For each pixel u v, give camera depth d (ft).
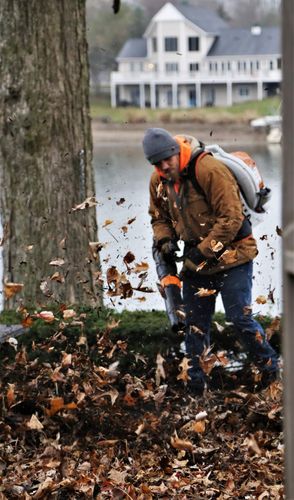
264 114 161.48
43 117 45.75
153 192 36.52
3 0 45.47
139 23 218.79
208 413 34.17
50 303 44.68
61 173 46.03
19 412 35.81
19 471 31.32
